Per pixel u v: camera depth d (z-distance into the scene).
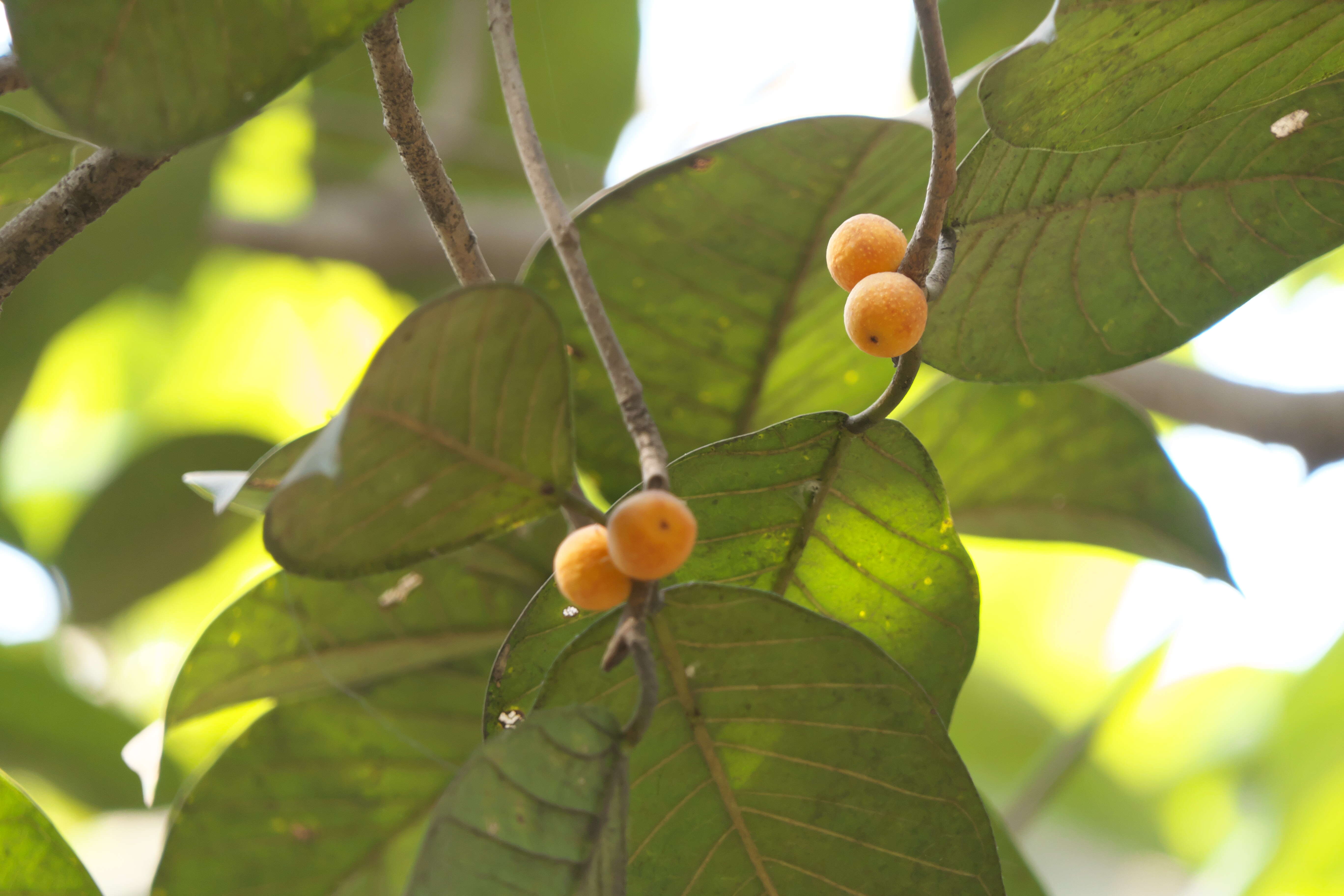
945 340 0.80
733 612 0.72
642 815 0.74
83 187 0.75
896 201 0.83
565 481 0.70
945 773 0.73
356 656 0.91
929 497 0.76
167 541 1.58
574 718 0.69
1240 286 0.79
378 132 1.97
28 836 0.77
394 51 0.74
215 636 0.86
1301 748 1.74
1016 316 0.80
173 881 0.89
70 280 1.41
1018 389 0.92
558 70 1.85
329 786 0.92
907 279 0.72
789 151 0.81
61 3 0.69
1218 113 0.74
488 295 0.68
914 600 0.78
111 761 1.74
